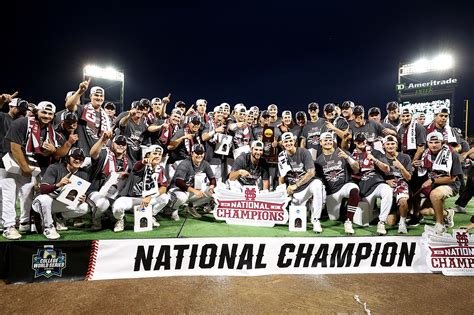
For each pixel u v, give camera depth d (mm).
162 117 7559
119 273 3770
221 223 5359
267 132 6297
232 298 3229
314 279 3750
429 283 3664
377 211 5570
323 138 5547
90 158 4969
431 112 23516
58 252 3662
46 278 3633
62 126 5070
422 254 4031
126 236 4465
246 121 7438
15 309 3010
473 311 3023
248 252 3926
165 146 6520
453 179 4828
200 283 3604
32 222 4461
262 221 5055
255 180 5914
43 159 4652
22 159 4160
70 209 4402
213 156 7141
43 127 4566
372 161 5270
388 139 5242
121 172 4949
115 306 3055
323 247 3984
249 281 3680
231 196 5035
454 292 3441
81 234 4543
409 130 6281
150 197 4801
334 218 5617
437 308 3072
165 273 3834
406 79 25031
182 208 6602
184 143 6598
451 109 22547
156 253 3832
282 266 3951
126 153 6090
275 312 2951
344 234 4766
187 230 4859
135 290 3414
